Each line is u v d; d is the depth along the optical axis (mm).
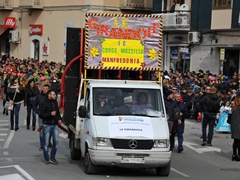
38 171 27000
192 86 56812
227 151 37125
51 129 29156
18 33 100688
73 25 88875
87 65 29422
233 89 50906
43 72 66062
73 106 31156
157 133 25656
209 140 38625
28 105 43812
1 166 28266
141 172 28109
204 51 73750
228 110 44406
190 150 37000
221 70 71500
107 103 27375
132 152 25078
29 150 34219
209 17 72688
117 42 29672
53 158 29297
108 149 25109
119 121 26250
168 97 34125
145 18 29938
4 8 101562
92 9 86125
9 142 37375
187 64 76312
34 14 97000
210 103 38219
